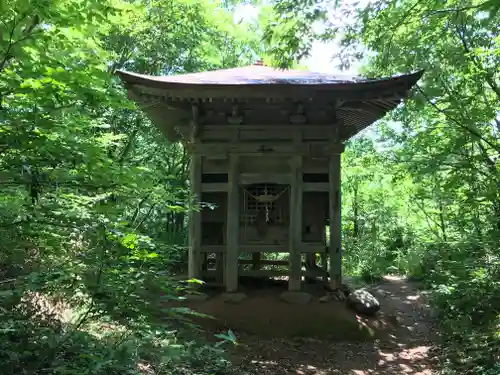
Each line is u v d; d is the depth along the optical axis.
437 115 8.22
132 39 10.06
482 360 5.48
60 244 4.44
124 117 10.53
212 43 13.38
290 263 8.37
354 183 15.28
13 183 3.23
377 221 14.60
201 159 8.59
